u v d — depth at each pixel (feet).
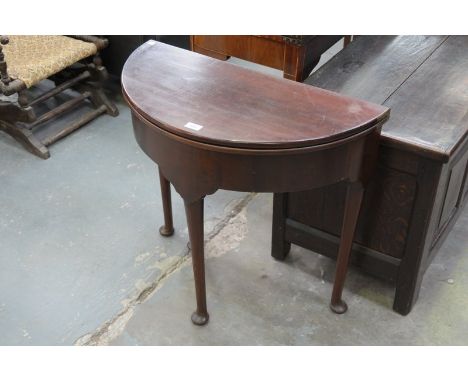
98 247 7.54
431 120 5.77
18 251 7.48
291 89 5.58
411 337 6.40
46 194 8.40
